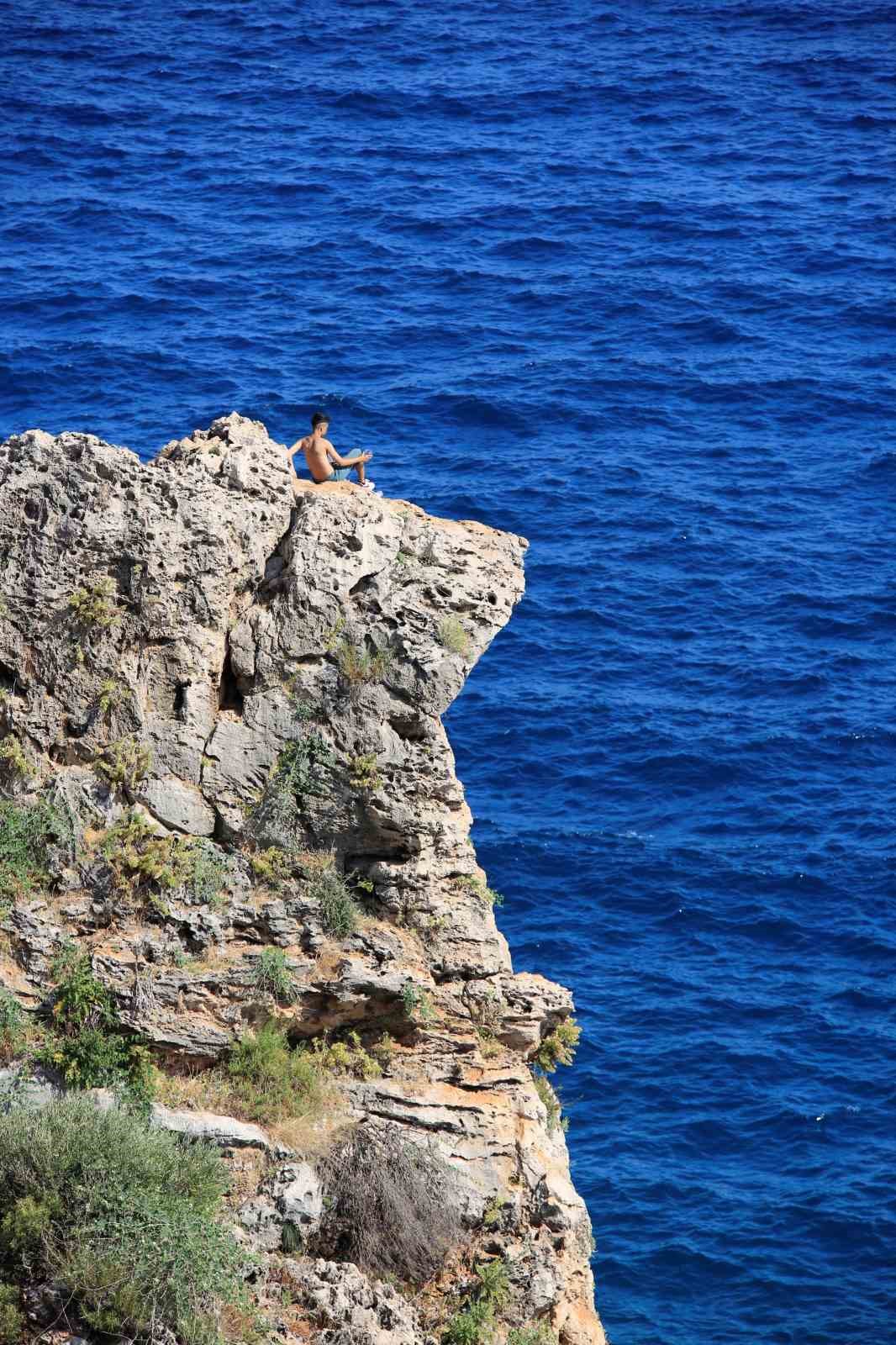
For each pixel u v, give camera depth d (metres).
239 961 89.69
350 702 91.50
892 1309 156.75
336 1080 90.50
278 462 95.50
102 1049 88.06
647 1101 179.00
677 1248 163.12
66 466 92.06
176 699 92.12
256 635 92.19
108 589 91.62
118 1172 80.38
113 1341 78.00
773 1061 184.12
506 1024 92.62
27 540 91.69
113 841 90.56
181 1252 79.12
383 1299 83.44
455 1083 91.94
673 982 193.88
